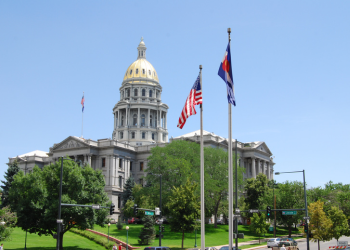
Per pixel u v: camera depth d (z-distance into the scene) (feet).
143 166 476.95
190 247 241.76
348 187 445.37
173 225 231.50
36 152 584.81
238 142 468.34
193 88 136.15
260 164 488.85
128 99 588.09
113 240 252.21
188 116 133.69
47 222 212.84
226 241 279.08
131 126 567.59
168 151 347.56
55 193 222.28
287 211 201.57
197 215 233.55
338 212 245.24
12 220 183.52
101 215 226.17
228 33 122.72
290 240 250.57
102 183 237.86
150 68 611.47
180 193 233.96
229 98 119.65
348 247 206.69
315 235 219.61
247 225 377.30
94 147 451.94
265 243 272.10
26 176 225.35
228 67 121.19
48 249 218.18
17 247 221.66
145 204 317.63
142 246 242.17
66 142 466.70
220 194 338.75
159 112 582.35
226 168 341.21
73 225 220.64
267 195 320.09
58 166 225.15
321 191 345.72
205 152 349.20
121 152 461.78
